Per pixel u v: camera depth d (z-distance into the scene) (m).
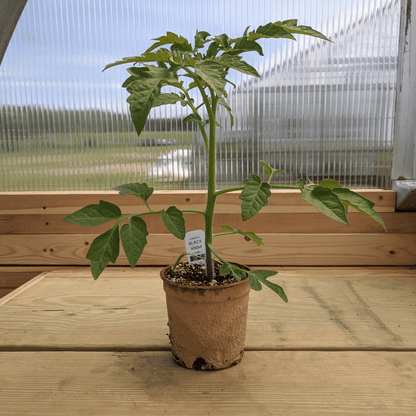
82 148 1.14
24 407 0.56
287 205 1.13
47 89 1.10
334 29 1.06
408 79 1.06
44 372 0.65
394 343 0.72
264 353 0.70
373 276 1.08
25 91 1.10
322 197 0.54
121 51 1.09
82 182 1.16
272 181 1.14
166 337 0.76
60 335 0.77
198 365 0.65
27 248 1.17
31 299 0.94
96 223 0.56
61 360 0.68
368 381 0.61
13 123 1.13
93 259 0.54
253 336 0.76
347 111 1.10
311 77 1.08
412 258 1.14
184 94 0.71
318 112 1.10
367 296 0.95
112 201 1.14
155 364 0.67
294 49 1.07
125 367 0.66
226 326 0.63
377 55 1.06
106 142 1.13
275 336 0.76
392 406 0.55
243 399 0.57
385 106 1.09
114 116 1.12
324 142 1.11
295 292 0.98
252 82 1.09
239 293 0.62
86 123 1.12
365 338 0.74
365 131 1.10
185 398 0.57
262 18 1.07
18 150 1.15
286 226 1.14
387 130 1.10
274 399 0.57
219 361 0.64
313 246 1.14
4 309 0.89
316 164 1.13
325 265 1.15
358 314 0.85
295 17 1.06
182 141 1.13
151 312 0.87
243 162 1.13
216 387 0.60
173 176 1.15
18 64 1.09
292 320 0.83
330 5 1.05
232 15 1.07
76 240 1.16
